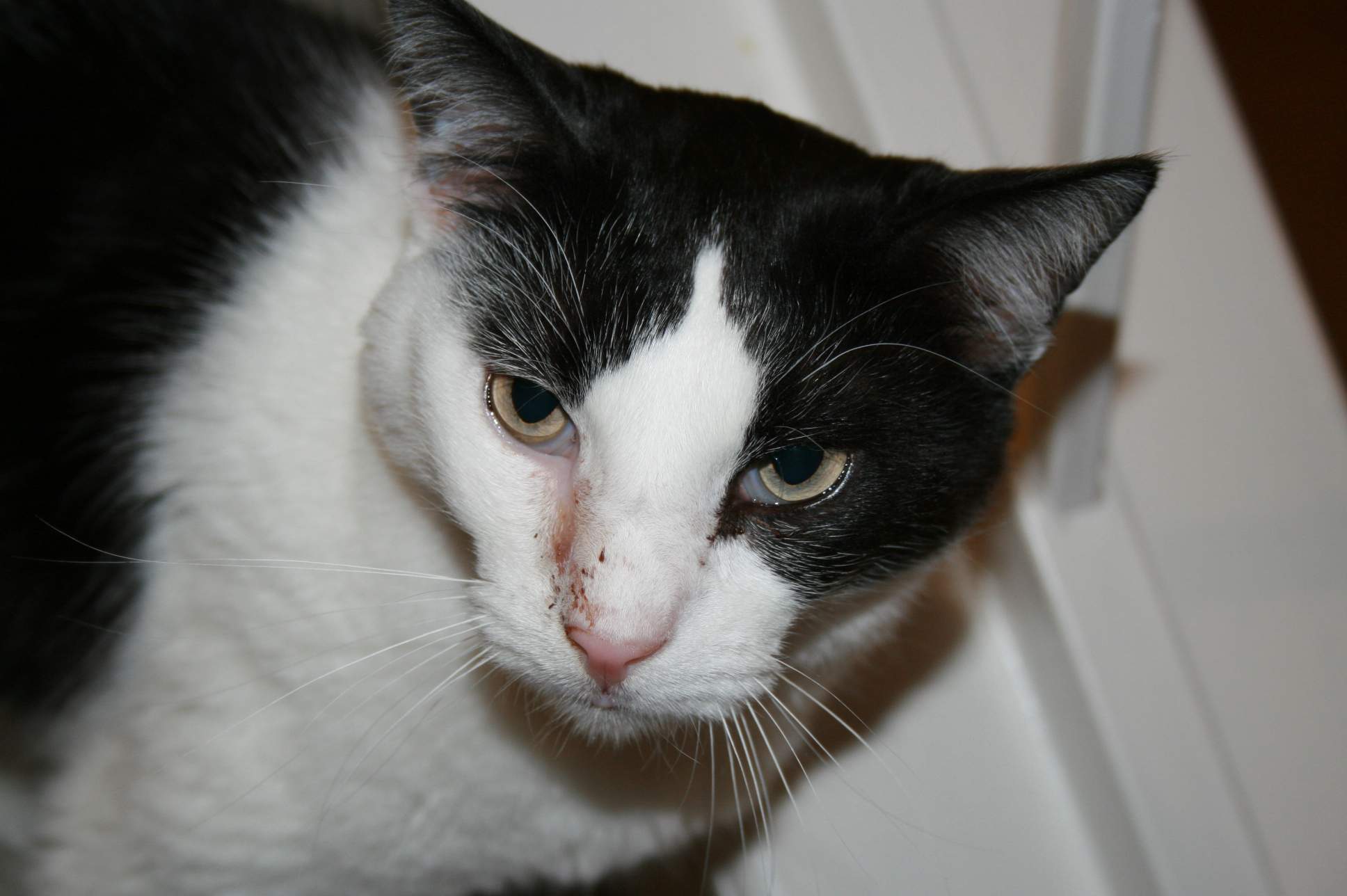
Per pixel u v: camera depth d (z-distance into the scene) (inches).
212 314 14.0
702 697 12.5
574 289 12.2
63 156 14.6
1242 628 16.4
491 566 12.6
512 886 15.6
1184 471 16.8
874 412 12.6
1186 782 15.7
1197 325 17.3
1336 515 16.8
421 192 12.9
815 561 12.8
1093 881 16.1
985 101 17.0
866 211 12.5
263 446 13.4
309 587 13.3
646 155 12.5
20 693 15.0
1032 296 12.9
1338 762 16.0
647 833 14.6
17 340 14.6
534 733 13.5
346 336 13.5
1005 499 16.1
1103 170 12.1
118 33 14.7
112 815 14.1
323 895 14.5
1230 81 26.7
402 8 12.3
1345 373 22.6
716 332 12.0
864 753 16.1
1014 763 16.3
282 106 14.6
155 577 14.1
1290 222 24.8
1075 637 15.8
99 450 14.3
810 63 17.3
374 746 13.5
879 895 15.7
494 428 12.6
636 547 11.9
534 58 12.6
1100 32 14.5
